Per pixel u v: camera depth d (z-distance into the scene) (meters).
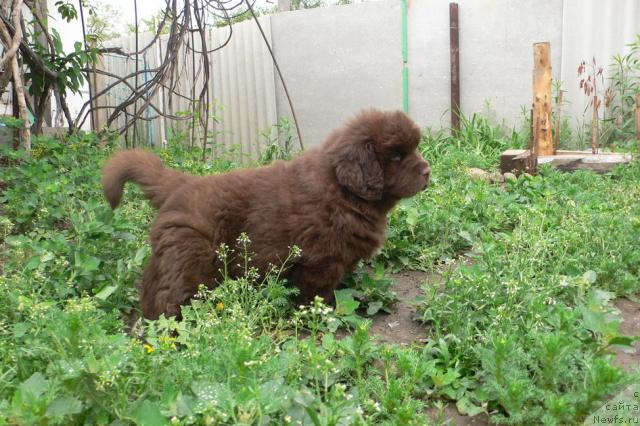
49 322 0.79
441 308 1.03
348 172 1.08
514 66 3.12
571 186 1.84
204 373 0.72
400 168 1.13
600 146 2.96
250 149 3.63
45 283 1.08
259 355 0.80
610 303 1.15
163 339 0.75
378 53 3.33
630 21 2.95
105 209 1.42
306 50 3.44
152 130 3.74
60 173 1.97
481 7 3.13
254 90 3.57
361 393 0.77
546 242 1.18
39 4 2.84
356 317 1.03
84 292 1.00
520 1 3.07
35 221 1.58
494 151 2.82
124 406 0.66
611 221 1.37
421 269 1.38
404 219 1.52
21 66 2.52
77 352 0.74
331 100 3.45
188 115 2.86
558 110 2.65
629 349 0.89
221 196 1.08
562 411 0.70
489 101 3.19
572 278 1.09
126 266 1.24
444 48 3.22
